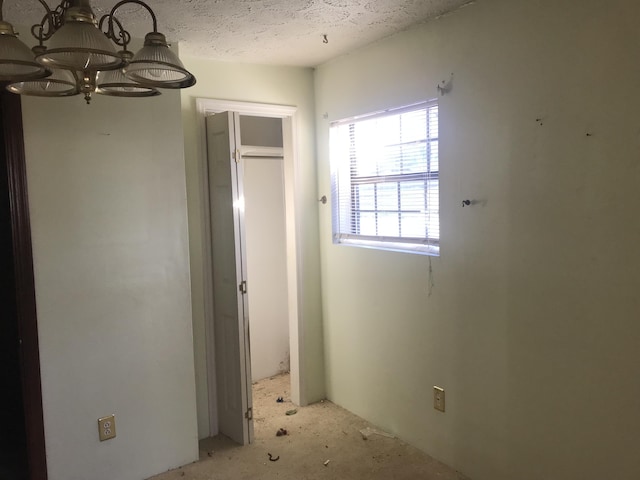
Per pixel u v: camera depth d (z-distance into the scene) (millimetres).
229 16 2312
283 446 2918
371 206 3080
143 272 2604
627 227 1801
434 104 2576
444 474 2572
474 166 2352
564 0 1927
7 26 1158
